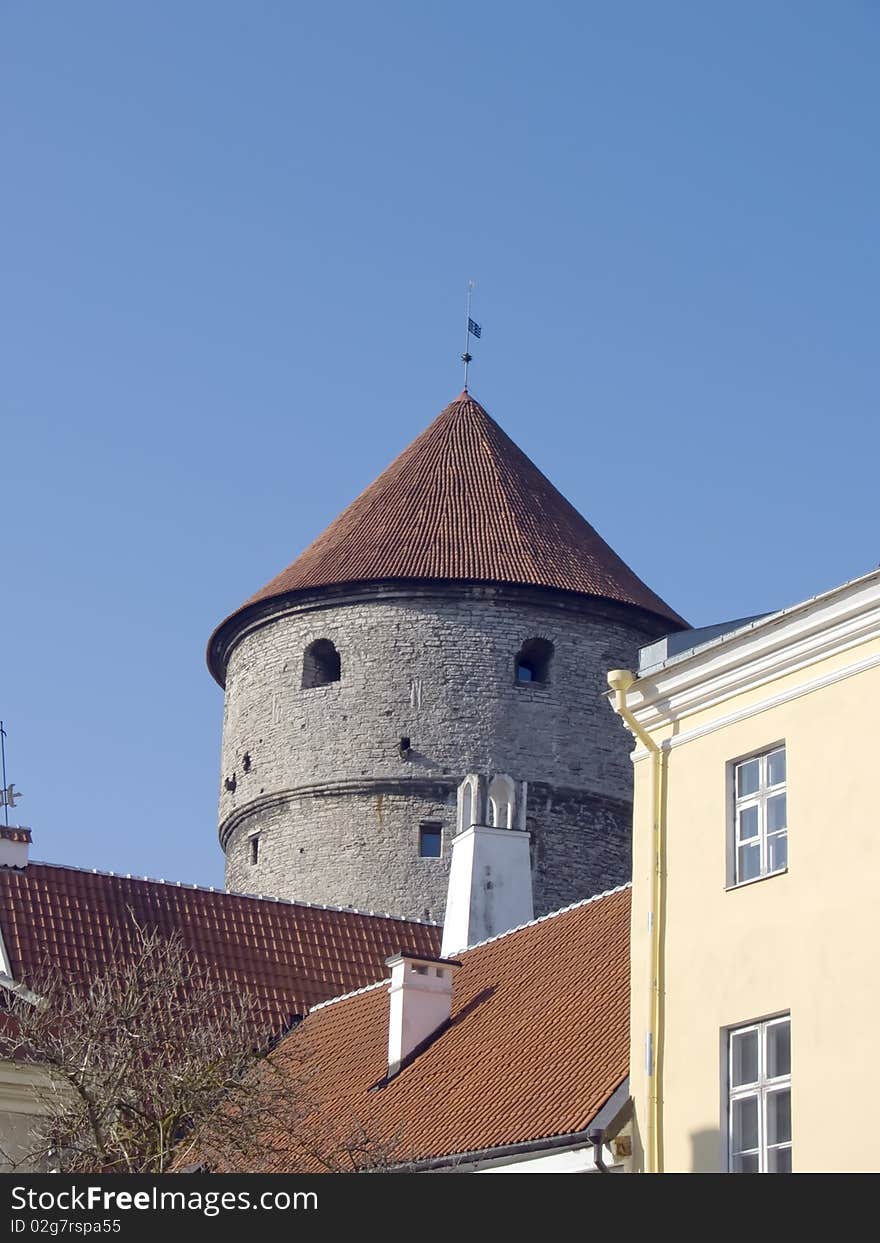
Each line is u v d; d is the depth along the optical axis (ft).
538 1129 104.47
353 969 161.68
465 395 239.09
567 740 211.41
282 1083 110.83
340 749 212.23
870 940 88.79
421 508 222.28
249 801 217.77
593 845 209.26
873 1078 87.04
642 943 101.19
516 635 213.46
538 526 221.87
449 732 209.97
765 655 97.25
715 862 97.96
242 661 225.15
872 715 91.25
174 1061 110.93
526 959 132.05
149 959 132.26
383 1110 122.83
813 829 92.89
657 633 220.23
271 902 165.07
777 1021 93.04
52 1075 109.50
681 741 101.65
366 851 208.54
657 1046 98.48
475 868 161.48
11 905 153.79
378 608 214.69
